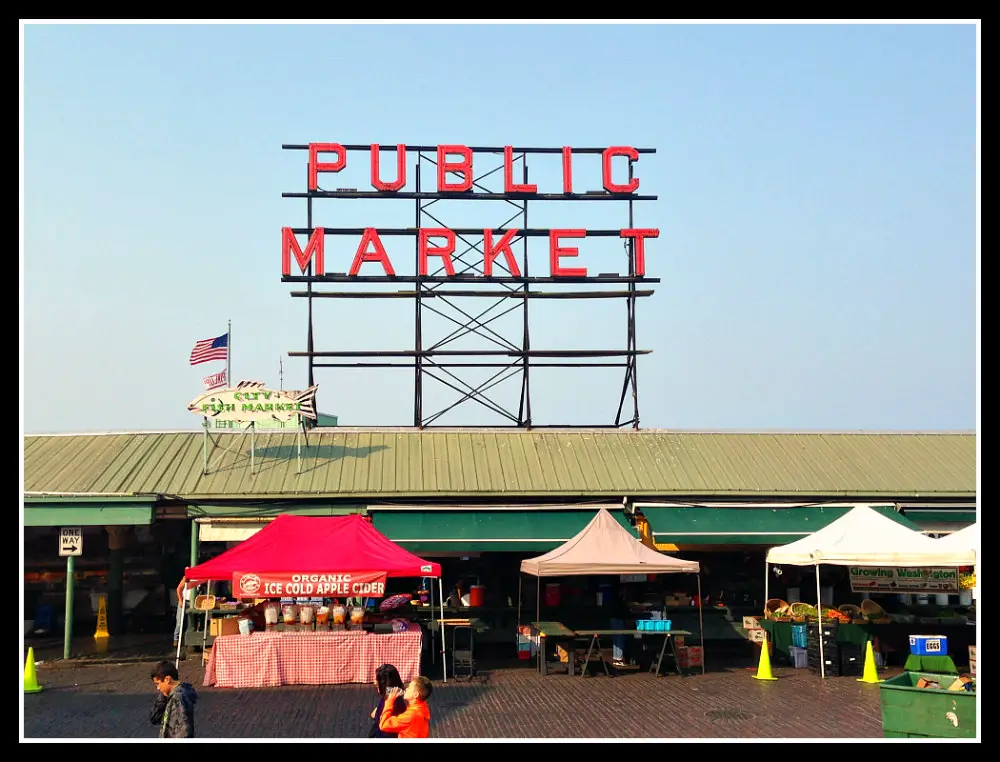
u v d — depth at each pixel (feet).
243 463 91.45
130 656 79.66
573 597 89.35
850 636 75.92
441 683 69.46
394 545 71.67
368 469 91.09
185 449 94.48
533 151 110.52
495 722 56.03
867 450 100.07
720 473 93.40
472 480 89.66
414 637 69.21
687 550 91.50
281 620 72.49
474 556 90.12
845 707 60.23
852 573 89.76
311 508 86.07
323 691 64.95
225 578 66.33
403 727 39.70
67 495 80.38
